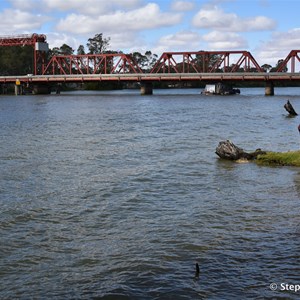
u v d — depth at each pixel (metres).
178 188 18.86
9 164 24.17
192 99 105.88
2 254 11.95
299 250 11.79
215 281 10.18
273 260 11.20
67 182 20.02
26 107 78.44
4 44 151.25
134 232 13.46
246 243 12.35
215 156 26.42
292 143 31.98
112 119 53.03
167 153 27.78
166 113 62.78
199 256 11.53
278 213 15.10
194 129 41.88
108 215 15.20
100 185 19.42
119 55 146.00
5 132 39.41
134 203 16.61
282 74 118.50
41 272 10.90
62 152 28.17
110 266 11.12
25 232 13.61
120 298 9.59
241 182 19.81
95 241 12.80
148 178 20.75
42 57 156.25
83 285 10.21
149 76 129.50
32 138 35.12
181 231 13.42
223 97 115.38
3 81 146.38
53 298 9.68
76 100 105.00
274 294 9.55
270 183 19.55
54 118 54.59
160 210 15.67
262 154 24.91
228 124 46.72
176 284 10.09
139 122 49.19
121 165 23.92
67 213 15.45
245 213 15.14
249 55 131.88
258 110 67.81
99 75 134.50
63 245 12.54
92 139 34.50
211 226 13.84
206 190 18.48
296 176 20.77
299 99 102.19
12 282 10.42
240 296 9.51
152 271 10.76
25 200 17.09
